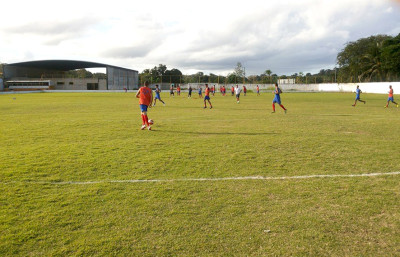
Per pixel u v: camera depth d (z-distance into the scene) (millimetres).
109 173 5598
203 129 11273
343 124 12758
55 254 3012
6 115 16672
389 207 4098
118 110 20156
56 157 6762
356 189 4781
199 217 3807
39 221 3682
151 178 5324
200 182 5113
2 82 81125
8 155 6941
